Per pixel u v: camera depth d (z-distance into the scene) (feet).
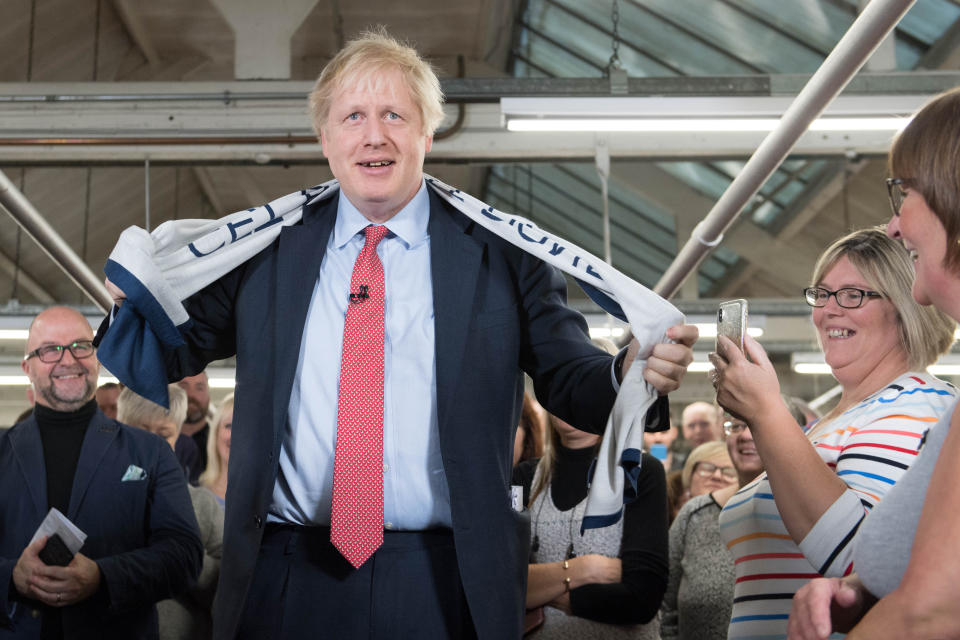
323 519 5.66
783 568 6.17
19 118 21.26
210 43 33.63
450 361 5.68
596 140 21.71
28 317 26.32
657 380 5.43
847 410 6.30
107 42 32.17
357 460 5.58
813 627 4.48
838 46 10.57
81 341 10.55
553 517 9.46
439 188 6.27
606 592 8.86
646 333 5.52
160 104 21.35
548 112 14.16
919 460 4.32
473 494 5.55
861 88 16.06
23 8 26.86
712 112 14.16
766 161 13.33
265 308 6.00
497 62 34.63
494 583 5.46
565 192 38.65
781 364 43.78
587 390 5.82
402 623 5.48
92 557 9.95
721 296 43.14
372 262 5.94
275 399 5.67
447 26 32.55
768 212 34.68
